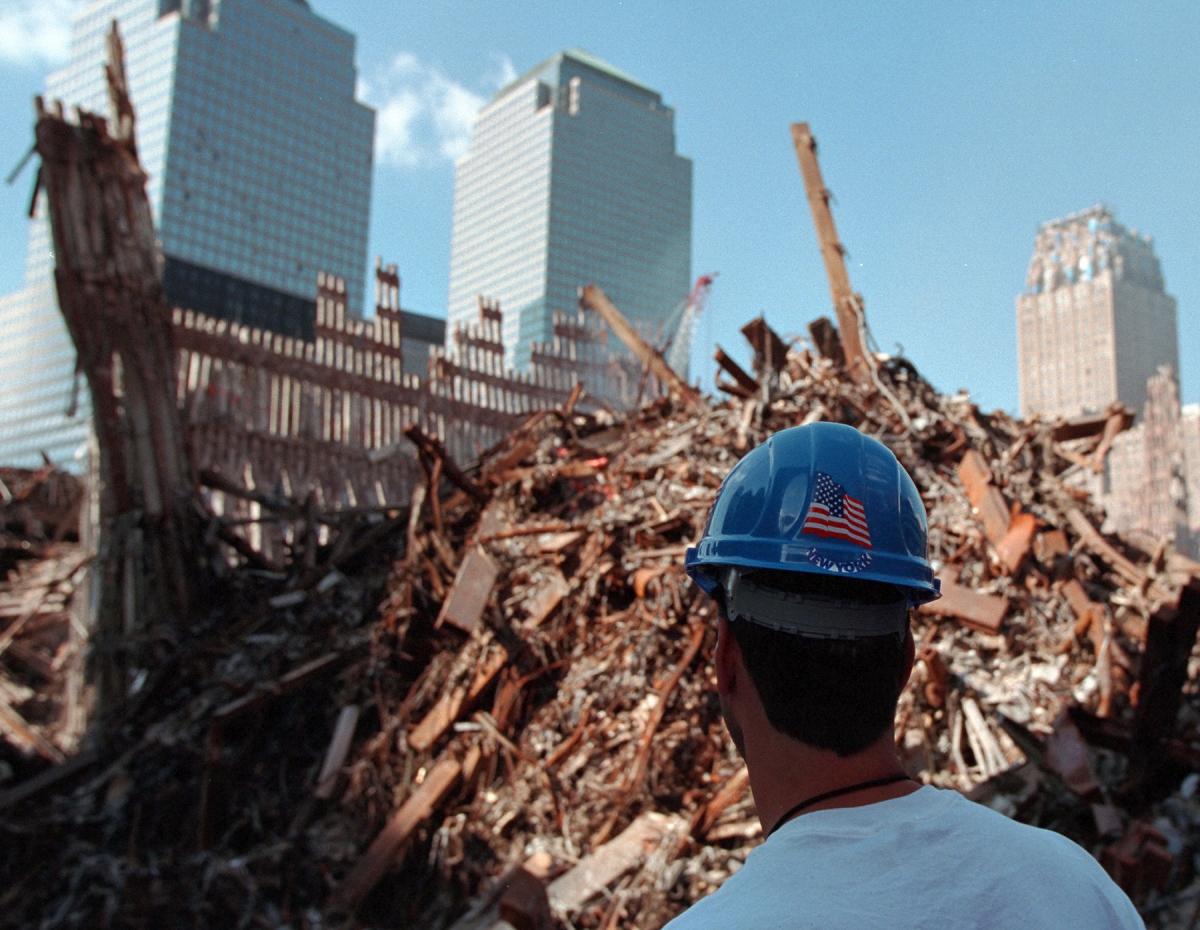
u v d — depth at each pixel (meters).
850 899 0.89
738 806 6.49
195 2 135.12
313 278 136.88
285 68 138.38
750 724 1.10
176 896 6.97
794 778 1.06
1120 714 6.65
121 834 7.76
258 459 16.58
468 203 167.25
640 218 158.12
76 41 143.12
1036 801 5.55
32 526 17.62
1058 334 130.12
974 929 0.88
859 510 1.08
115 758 8.80
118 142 12.15
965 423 10.36
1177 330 133.12
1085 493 9.62
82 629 14.03
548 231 149.50
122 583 11.36
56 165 11.65
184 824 7.87
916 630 7.60
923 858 0.94
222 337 16.83
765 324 11.85
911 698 7.23
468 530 10.41
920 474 9.55
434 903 6.98
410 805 7.39
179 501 11.94
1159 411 55.75
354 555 11.43
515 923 5.34
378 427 18.64
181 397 16.03
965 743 6.84
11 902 7.13
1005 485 9.27
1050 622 7.73
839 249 12.18
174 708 9.46
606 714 7.70
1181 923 4.39
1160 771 5.35
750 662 1.09
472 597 8.13
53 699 14.61
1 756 10.70
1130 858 4.69
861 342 11.46
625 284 154.25
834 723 1.04
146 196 12.34
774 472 1.13
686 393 12.12
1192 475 72.06
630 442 11.05
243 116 133.25
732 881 0.97
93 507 13.37
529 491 10.47
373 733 8.47
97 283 11.60
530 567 9.18
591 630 8.51
